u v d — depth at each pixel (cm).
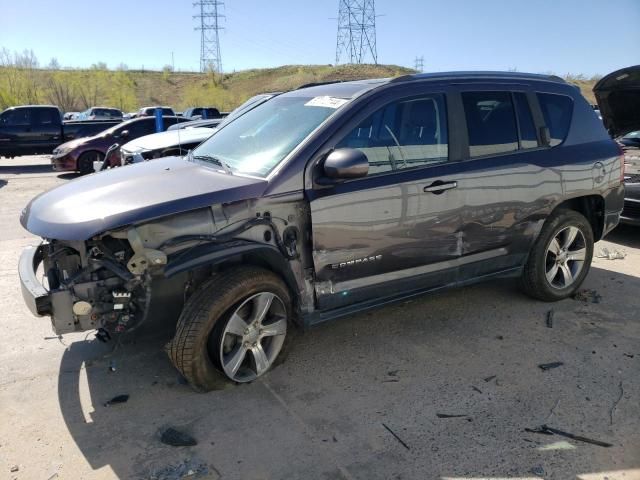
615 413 319
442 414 319
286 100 425
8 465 277
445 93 399
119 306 308
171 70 8638
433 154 388
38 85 5753
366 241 359
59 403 332
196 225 310
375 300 383
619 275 562
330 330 431
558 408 324
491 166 409
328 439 297
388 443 294
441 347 403
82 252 303
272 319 353
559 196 453
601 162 479
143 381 356
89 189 342
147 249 294
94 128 1769
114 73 7200
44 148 1705
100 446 292
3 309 469
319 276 349
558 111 466
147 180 345
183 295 326
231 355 337
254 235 327
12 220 827
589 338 416
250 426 309
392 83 379
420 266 393
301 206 339
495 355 390
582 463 277
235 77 8312
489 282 536
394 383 353
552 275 476
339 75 6725
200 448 290
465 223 402
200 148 438
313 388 348
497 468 274
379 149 366
